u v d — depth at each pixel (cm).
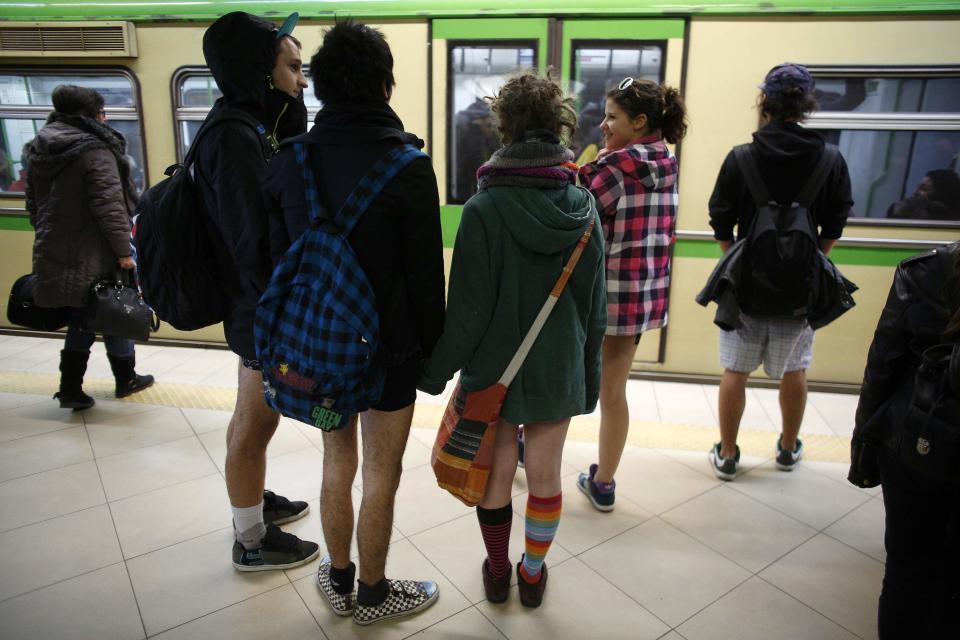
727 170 253
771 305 245
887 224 361
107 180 301
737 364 266
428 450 303
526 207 158
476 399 169
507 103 164
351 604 190
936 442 131
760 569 217
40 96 430
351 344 147
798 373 273
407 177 150
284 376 151
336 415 151
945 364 132
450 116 382
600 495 250
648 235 223
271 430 197
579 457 299
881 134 354
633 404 368
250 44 174
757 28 348
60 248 301
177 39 401
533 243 159
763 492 269
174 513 244
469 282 161
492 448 171
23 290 320
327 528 182
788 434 284
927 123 347
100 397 360
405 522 241
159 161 422
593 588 206
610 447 243
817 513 253
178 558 216
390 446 174
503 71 371
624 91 217
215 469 279
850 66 344
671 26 354
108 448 297
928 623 151
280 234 163
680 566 218
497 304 165
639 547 228
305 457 292
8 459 284
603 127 229
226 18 175
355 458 182
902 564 151
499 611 194
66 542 224
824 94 354
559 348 168
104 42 403
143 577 206
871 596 204
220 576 208
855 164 361
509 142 167
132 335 314
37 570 208
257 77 176
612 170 216
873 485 162
